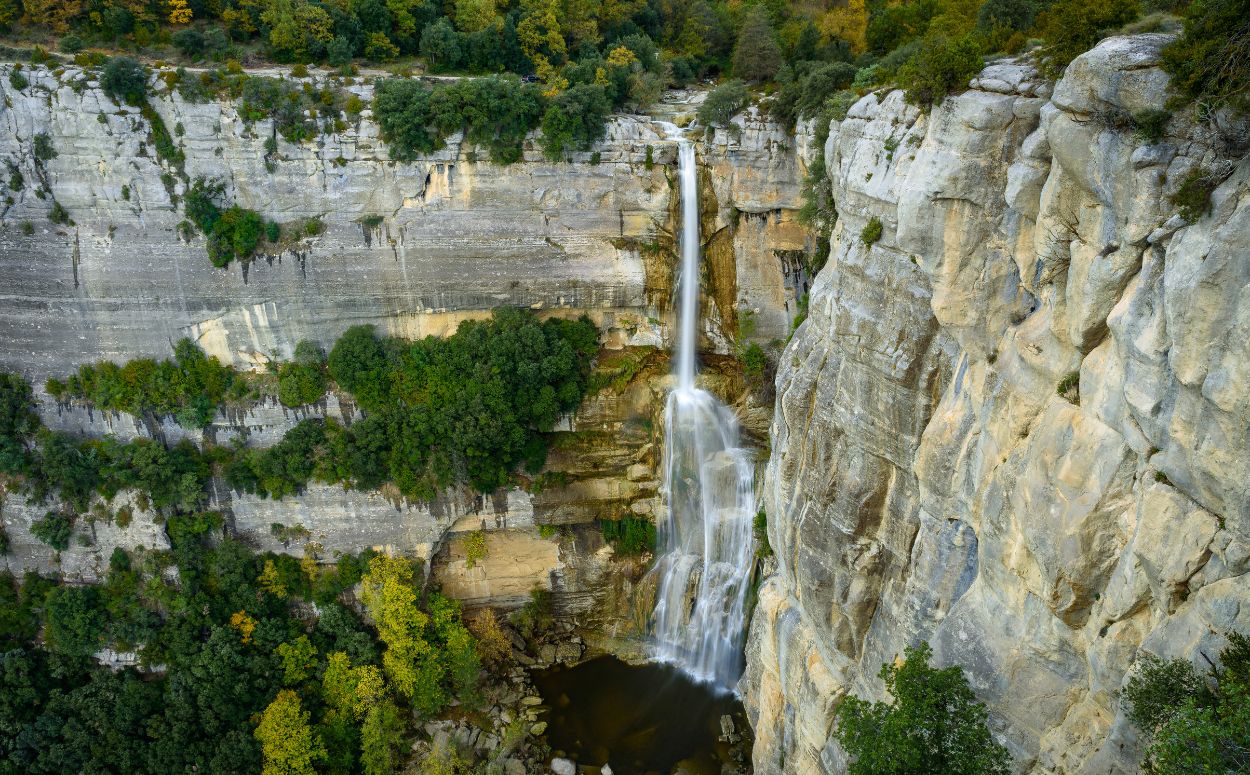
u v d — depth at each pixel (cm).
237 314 4622
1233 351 1723
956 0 4600
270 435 4775
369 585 4778
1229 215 1775
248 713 4412
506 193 4681
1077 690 2358
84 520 4659
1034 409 2497
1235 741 1549
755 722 4397
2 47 4450
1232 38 1800
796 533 3766
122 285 4494
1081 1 2423
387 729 4372
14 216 4322
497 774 4200
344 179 4512
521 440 4722
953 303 2805
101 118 4225
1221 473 1786
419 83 4572
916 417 3075
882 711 2575
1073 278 2259
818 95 4447
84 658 4572
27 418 4581
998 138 2598
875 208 3212
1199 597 1852
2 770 4244
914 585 3053
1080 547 2188
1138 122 1966
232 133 4366
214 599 4675
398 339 4844
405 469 4684
